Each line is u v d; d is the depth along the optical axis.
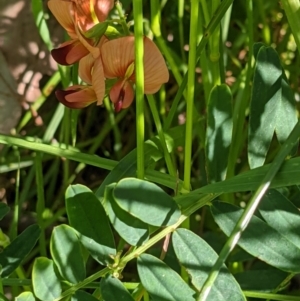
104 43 0.18
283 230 0.17
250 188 0.16
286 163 0.16
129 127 0.33
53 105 0.33
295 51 0.32
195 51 0.18
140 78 0.17
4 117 0.31
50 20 0.32
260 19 0.32
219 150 0.17
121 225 0.17
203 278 0.17
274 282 0.20
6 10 0.31
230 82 0.32
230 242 0.15
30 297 0.17
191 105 0.18
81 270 0.18
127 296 0.17
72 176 0.31
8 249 0.19
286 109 0.18
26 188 0.30
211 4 0.22
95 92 0.19
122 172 0.20
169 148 0.22
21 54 0.32
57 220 0.31
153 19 0.23
